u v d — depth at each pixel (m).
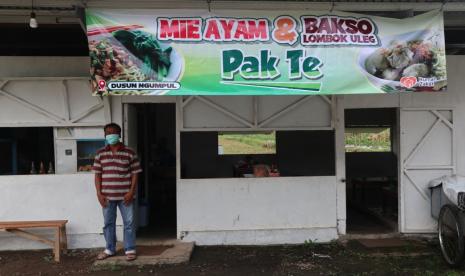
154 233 7.17
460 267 5.68
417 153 6.96
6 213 6.34
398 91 5.42
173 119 10.23
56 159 6.52
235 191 6.67
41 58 6.47
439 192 6.67
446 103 6.92
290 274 5.50
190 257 6.05
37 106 6.43
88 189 6.46
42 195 6.40
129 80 5.15
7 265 5.79
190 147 6.90
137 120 7.41
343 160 6.80
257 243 6.69
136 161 5.95
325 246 6.59
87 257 6.11
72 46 7.66
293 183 6.73
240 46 5.28
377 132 10.56
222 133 6.99
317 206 6.76
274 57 5.31
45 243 6.40
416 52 5.45
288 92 5.33
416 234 6.98
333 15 5.38
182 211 6.63
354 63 5.39
